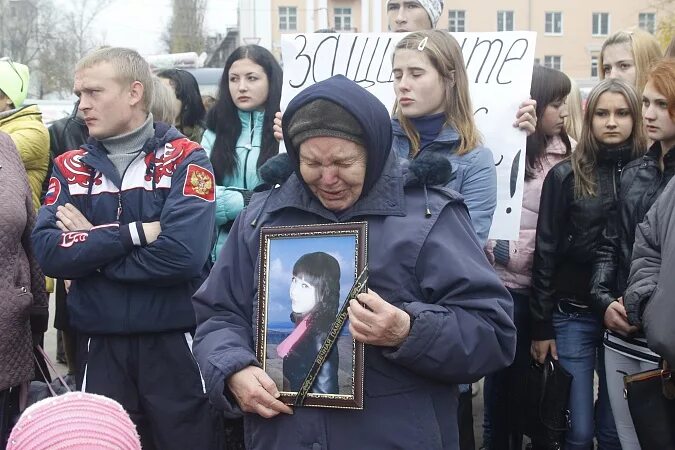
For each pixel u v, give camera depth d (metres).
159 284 2.88
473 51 3.49
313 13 40.81
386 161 2.03
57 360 5.83
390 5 4.04
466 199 2.97
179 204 2.85
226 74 3.93
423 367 1.89
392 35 3.60
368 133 1.91
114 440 1.83
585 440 3.43
